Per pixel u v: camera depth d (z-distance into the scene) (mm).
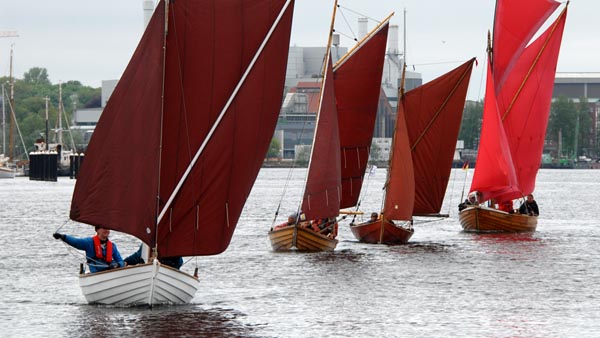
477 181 171000
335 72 145750
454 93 158125
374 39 146375
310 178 132875
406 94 158250
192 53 88000
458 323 84438
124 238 160000
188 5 87500
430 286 105000
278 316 86500
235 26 89500
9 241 153375
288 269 117500
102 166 84875
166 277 86625
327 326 82562
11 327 80562
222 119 89500
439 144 159625
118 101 84688
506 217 170750
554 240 158125
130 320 82562
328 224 139250
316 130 132625
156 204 85625
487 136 169125
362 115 148125
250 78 90688
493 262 126500
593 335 80062
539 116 176250
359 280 108688
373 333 80062
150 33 85188
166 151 87562
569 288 104188
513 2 173125
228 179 90375
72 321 82375
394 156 148500
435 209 161250
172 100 87500
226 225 90875
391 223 149500
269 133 92938
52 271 115562
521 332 80938
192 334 78125
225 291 100188
